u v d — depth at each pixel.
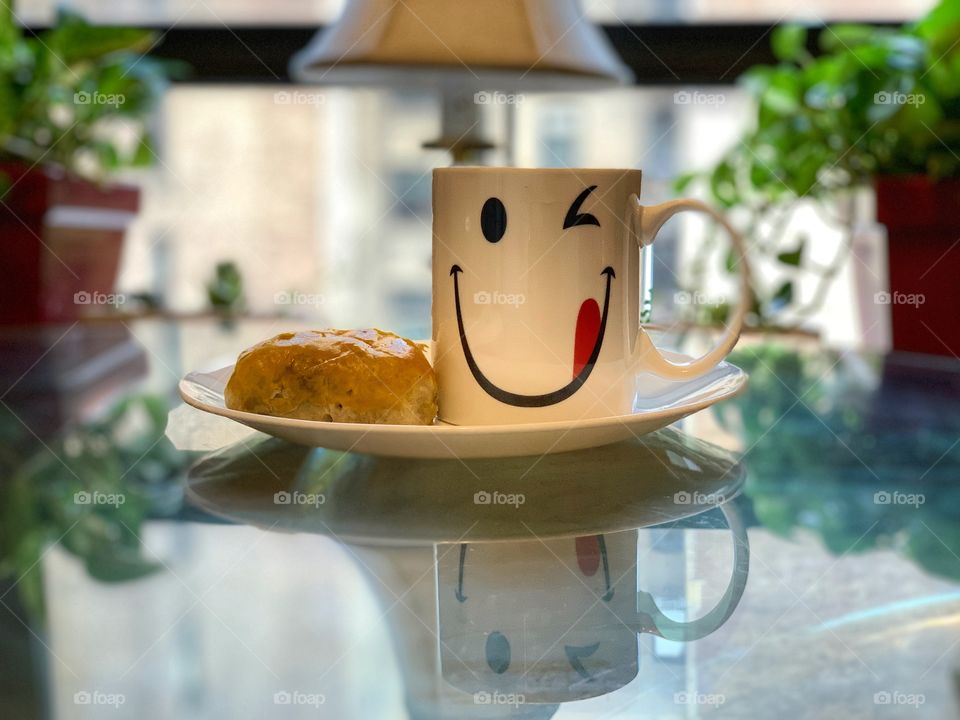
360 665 0.23
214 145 1.24
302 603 0.26
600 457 0.40
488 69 0.76
